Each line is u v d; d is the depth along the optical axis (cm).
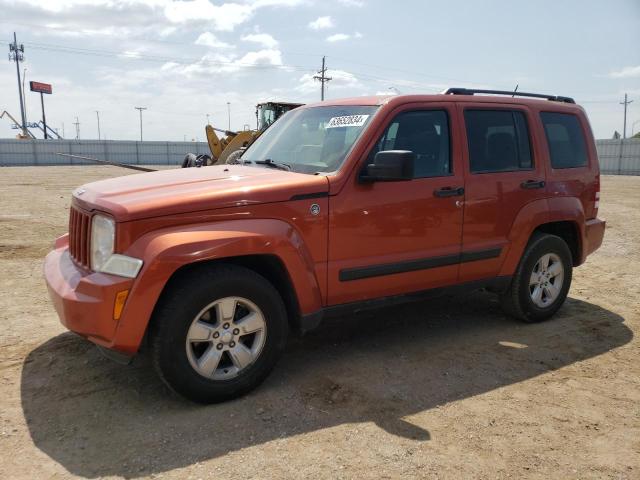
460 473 286
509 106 491
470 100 465
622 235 1048
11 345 439
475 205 455
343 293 399
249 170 425
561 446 314
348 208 389
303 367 414
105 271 324
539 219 498
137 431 319
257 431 321
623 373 414
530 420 342
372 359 431
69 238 392
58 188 2022
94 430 319
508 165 484
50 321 496
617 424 339
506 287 500
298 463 290
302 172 407
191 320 333
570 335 494
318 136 441
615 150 4447
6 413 335
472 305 577
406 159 364
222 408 348
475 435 323
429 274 438
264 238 350
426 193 426
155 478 276
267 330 364
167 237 325
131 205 326
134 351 325
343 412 346
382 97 434
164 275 320
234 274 345
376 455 299
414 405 358
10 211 1258
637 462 300
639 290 650
